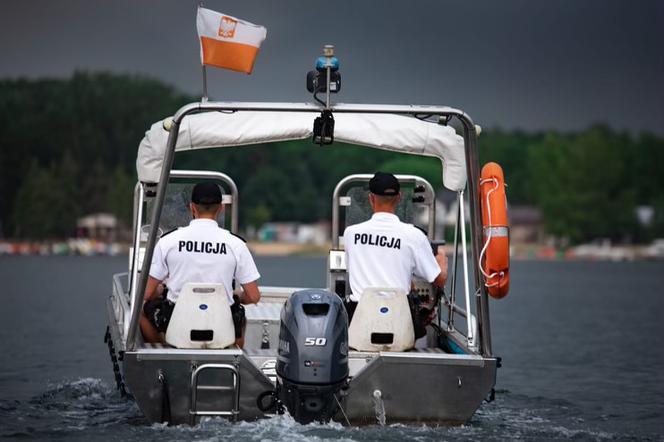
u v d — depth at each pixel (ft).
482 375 67.36
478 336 68.85
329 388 63.87
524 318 263.49
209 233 71.56
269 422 66.39
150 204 91.09
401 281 72.08
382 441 64.18
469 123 64.75
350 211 92.07
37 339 174.50
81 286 425.69
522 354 166.40
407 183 91.35
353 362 68.80
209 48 64.34
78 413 87.10
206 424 66.64
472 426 73.15
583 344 186.80
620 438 79.51
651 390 120.37
